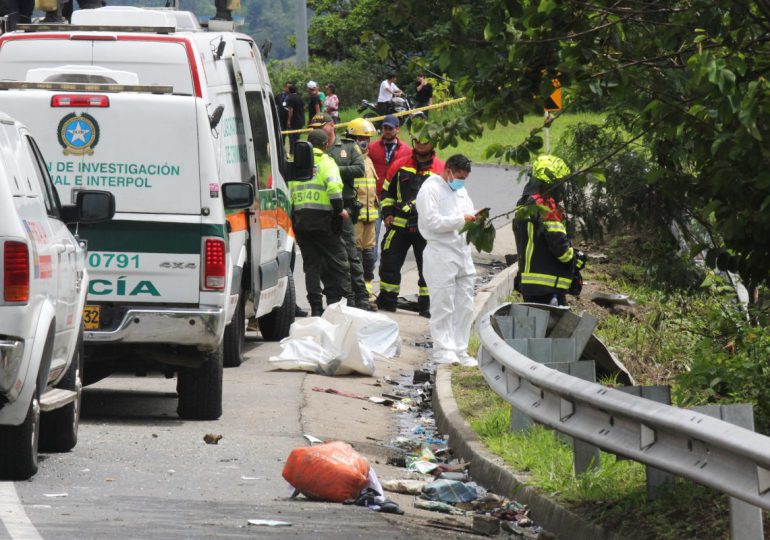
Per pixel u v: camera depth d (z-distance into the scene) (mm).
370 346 35406
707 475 14703
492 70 19328
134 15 34812
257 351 37812
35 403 20141
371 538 17406
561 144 39281
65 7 45469
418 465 23625
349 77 145125
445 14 18875
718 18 18219
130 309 26516
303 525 17875
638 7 18953
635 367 36219
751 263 21688
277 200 38156
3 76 30828
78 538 16016
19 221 19422
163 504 18906
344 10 177375
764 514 17422
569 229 41750
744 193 19859
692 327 37188
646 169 35031
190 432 25828
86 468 21609
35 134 27016
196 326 26516
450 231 33281
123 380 33406
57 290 21344
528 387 21047
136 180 26859
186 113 26984
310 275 41781
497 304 46125
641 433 16141
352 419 28703
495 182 85625
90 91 27078
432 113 21047
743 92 18125
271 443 25047
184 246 26734
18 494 19016
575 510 18875
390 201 44844
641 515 17797
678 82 19391
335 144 43000
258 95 37281
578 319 27453
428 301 45062
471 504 20891
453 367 32688
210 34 33531
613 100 20156
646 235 42562
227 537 16656
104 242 26594
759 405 22188
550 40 19016
